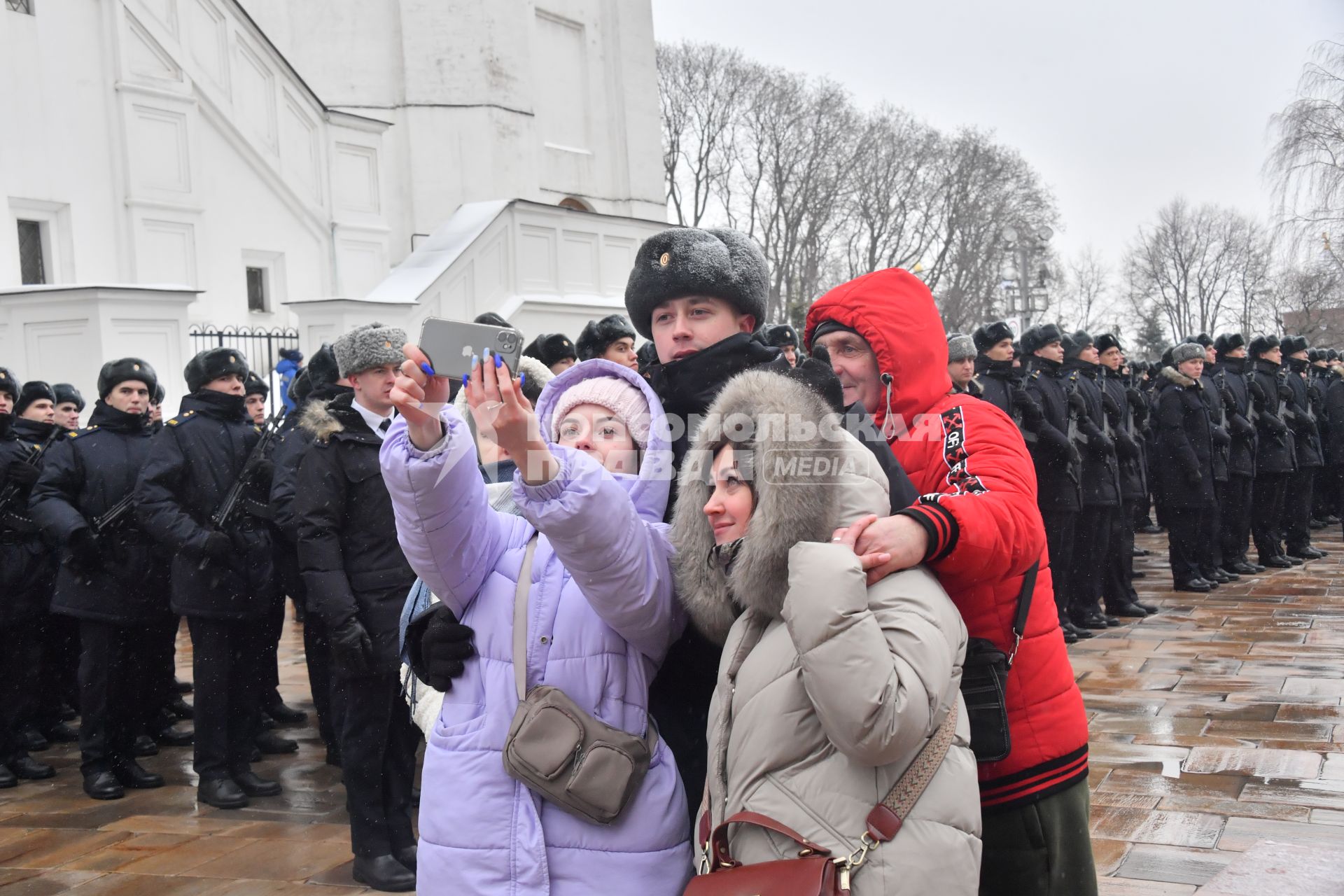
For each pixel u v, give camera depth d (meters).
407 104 18.92
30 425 6.64
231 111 14.91
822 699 1.78
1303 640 7.56
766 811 1.87
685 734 2.43
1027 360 8.41
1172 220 59.59
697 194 48.78
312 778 5.48
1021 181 52.69
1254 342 11.40
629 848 2.12
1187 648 7.46
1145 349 51.66
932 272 51.69
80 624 5.34
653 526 2.21
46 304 10.40
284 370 10.95
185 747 6.23
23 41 12.70
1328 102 19.19
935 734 1.89
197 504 5.10
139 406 5.64
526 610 2.21
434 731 2.25
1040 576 2.33
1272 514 11.16
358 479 4.09
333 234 16.28
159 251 14.00
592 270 15.96
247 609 5.10
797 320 29.39
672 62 47.59
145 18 13.88
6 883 4.23
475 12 19.08
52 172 12.95
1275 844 3.95
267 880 4.16
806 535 1.92
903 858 1.80
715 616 2.12
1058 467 7.77
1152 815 4.40
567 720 2.08
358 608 4.05
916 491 2.22
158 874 4.26
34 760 5.79
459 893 2.11
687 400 2.59
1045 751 2.26
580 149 21.84
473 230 14.22
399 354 4.16
